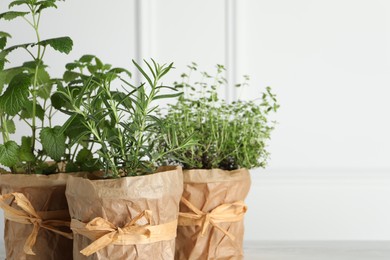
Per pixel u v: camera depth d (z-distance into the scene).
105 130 1.46
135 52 2.41
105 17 2.40
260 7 2.40
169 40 2.41
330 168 2.41
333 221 2.42
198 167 1.71
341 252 2.17
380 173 2.41
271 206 2.42
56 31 2.39
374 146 2.41
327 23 2.40
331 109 2.41
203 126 1.77
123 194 1.38
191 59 2.41
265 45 2.40
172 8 2.40
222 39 2.41
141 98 1.44
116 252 1.40
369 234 2.42
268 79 2.41
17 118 2.37
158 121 1.46
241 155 1.76
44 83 1.77
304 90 2.41
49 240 1.61
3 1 2.38
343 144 2.41
